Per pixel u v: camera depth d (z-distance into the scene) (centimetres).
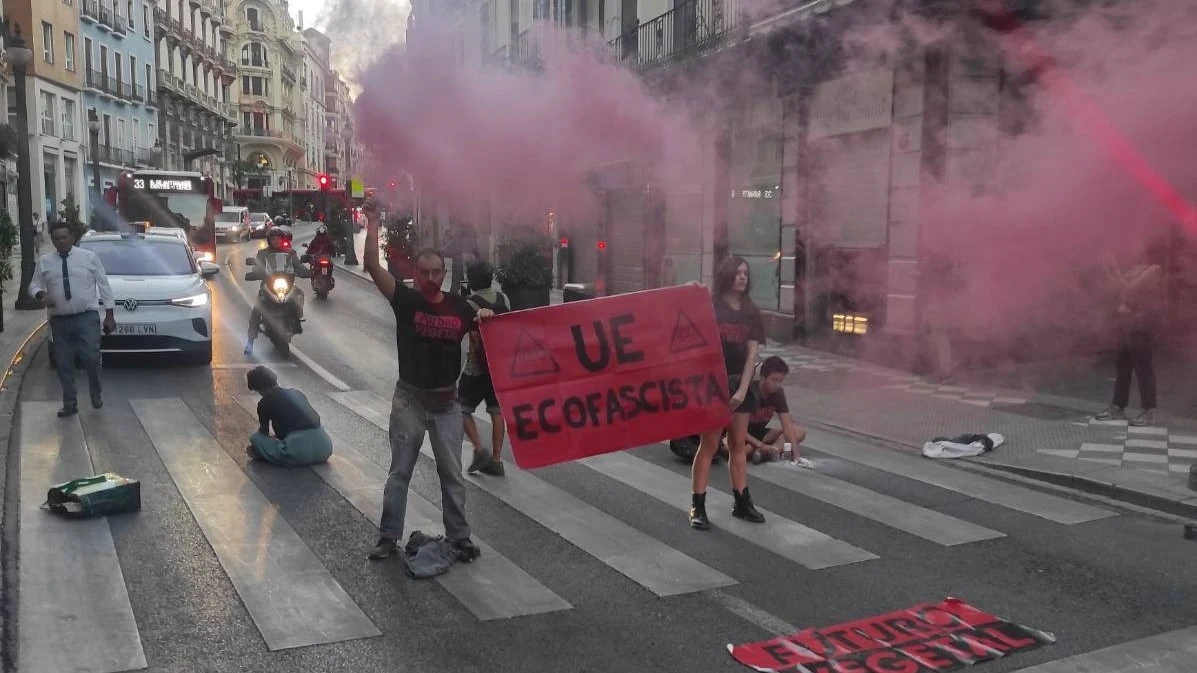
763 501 642
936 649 411
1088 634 430
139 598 461
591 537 562
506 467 721
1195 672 392
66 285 839
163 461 710
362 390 1044
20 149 1634
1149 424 858
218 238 4209
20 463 693
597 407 553
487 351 535
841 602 466
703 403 570
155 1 5575
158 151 4831
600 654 408
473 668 395
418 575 489
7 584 472
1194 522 594
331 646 414
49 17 4234
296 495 634
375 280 503
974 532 577
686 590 481
